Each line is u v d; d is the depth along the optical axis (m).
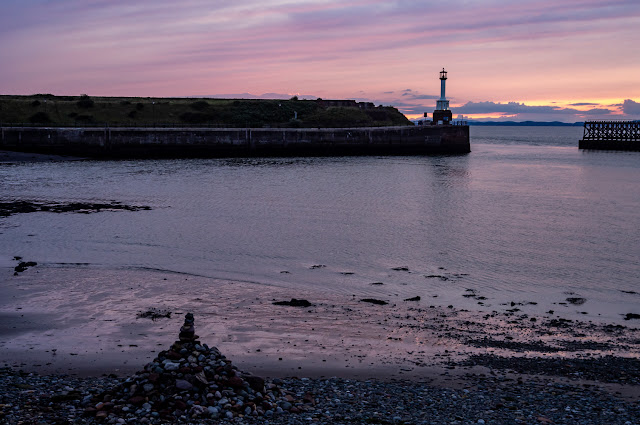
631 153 132.00
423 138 119.88
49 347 18.27
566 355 18.38
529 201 55.22
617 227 41.69
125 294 24.59
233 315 22.03
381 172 81.19
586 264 31.02
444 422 12.77
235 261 30.92
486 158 113.00
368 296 25.17
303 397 14.09
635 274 29.03
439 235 38.56
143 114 127.31
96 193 56.09
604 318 22.50
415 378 16.14
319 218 44.56
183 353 13.91
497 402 14.16
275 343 19.06
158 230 38.78
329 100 151.00
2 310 22.08
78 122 118.94
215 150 104.25
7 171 73.00
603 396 14.83
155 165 85.00
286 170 81.25
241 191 59.25
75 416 12.21
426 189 63.66
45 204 48.81
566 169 90.31
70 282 26.22
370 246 35.09
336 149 112.44
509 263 31.19
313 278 27.91
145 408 12.37
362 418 12.84
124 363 16.89
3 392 13.59
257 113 134.12
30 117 117.12
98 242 34.78
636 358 18.12
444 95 127.31
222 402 12.76
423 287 26.69
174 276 27.70
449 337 19.98
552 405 14.05
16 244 33.81
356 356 17.98
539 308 23.73
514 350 18.80
